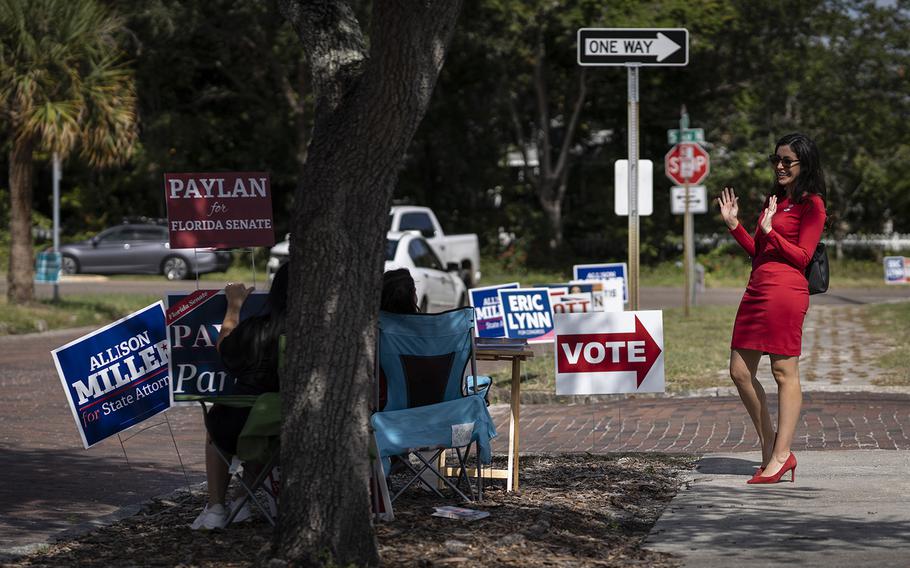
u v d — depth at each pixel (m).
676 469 8.62
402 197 45.62
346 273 5.55
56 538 6.71
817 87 42.34
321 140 5.62
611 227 44.91
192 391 7.61
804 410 11.62
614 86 43.06
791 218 7.81
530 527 6.63
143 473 9.06
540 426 11.38
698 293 34.25
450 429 7.07
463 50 40.19
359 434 5.59
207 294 7.62
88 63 22.94
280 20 38.28
